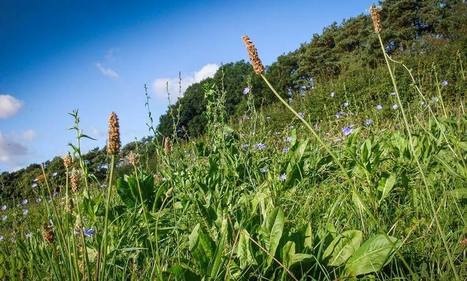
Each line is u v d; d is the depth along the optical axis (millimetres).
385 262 2031
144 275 2350
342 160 4344
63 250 2088
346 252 2207
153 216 3225
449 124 3777
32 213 4660
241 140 4863
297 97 17859
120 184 3797
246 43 1771
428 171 3432
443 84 9078
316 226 2781
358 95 14133
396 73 14664
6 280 3059
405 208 2861
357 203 2699
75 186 2195
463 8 35281
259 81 24812
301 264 2172
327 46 47250
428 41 32438
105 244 1907
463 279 1854
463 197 2451
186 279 2039
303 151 4422
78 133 2020
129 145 5957
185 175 4113
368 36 43500
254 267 2209
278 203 3146
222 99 5090
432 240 2295
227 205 3258
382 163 4156
